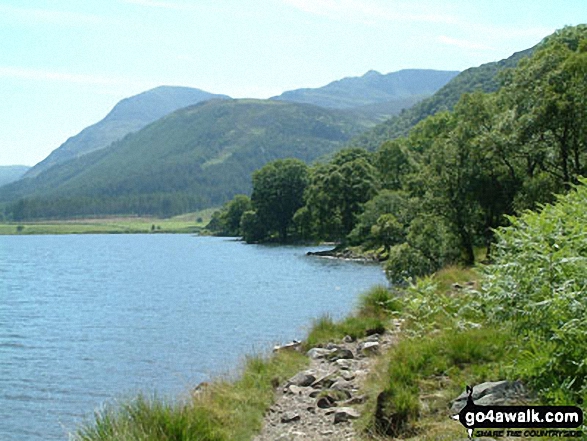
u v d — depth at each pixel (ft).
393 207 240.32
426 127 297.74
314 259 251.19
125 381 65.31
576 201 33.40
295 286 150.30
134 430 21.13
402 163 291.79
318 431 23.62
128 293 159.84
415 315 37.96
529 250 26.61
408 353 26.53
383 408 22.45
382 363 28.55
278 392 30.14
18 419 53.98
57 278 215.31
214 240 513.04
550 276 23.25
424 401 22.47
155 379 64.85
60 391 63.00
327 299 120.78
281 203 397.19
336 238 318.86
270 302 121.80
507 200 125.80
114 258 324.39
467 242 128.88
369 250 251.19
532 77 115.24
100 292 164.96
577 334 19.21
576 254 23.63
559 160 113.80
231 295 139.95
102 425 22.38
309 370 33.73
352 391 28.19
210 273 209.36
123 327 104.06
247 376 31.99
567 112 102.42
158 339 89.81
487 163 127.34
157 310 123.34
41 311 130.31
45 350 86.28
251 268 219.82
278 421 25.81
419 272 122.21
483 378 22.71
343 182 301.22
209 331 92.63
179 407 23.84
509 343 24.71
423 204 134.82
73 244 531.50
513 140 113.50
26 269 261.24
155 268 246.88
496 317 25.31
